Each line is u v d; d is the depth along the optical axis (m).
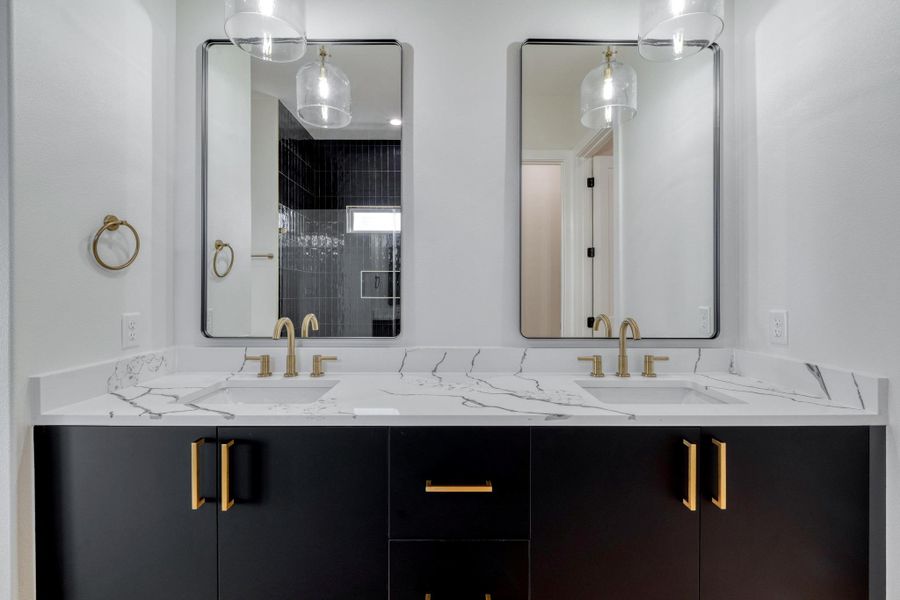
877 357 1.01
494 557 1.01
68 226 1.07
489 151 1.54
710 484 1.01
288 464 1.01
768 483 1.01
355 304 1.54
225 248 1.53
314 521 1.02
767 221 1.38
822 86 1.16
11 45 0.93
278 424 1.01
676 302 1.55
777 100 1.33
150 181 1.39
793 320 1.27
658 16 1.24
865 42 1.03
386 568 1.02
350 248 1.54
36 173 0.99
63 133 1.06
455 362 1.51
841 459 1.01
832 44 1.13
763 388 1.29
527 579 1.01
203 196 1.53
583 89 1.53
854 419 1.00
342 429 1.02
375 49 1.53
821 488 1.01
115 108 1.23
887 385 0.99
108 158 1.20
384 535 1.02
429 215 1.54
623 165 1.54
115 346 1.24
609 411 1.04
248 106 1.53
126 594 1.00
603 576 1.02
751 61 1.45
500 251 1.54
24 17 0.95
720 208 1.54
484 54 1.53
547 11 1.53
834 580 1.01
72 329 1.09
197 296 1.53
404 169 1.54
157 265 1.43
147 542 1.01
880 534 1.01
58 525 1.00
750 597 1.01
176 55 1.52
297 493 1.01
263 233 1.53
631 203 1.54
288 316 1.53
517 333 1.55
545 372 1.52
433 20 1.53
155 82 1.41
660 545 1.02
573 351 1.52
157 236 1.43
